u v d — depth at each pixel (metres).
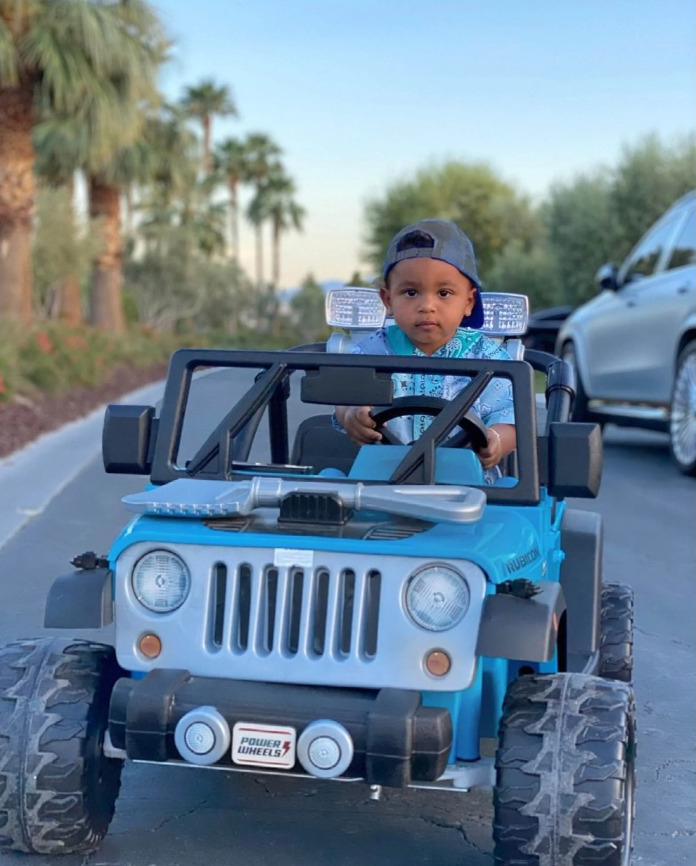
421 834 1.93
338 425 2.05
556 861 1.53
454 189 26.69
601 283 6.30
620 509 4.89
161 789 2.08
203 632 1.61
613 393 6.28
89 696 1.68
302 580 1.60
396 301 2.01
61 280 15.56
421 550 1.56
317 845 1.88
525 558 1.68
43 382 9.41
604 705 1.59
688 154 16.39
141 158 16.77
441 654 1.55
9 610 3.19
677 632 3.19
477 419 1.83
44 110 11.49
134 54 10.97
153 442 1.91
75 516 4.51
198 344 22.03
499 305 2.26
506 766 1.55
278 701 1.55
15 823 1.68
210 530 1.64
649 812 2.08
